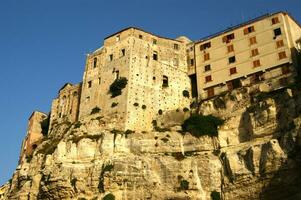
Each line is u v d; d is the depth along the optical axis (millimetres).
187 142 70250
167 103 79625
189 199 63500
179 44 87438
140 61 81688
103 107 78625
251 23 79750
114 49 84875
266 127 65000
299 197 56406
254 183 60875
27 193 72000
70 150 71562
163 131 72875
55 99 92938
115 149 70000
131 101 76688
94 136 73250
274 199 58938
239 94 72688
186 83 83688
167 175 65688
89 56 87875
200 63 82875
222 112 72938
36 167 74875
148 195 64062
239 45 79250
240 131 69062
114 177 65062
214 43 83062
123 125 74062
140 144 70500
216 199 63281
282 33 75312
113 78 81125
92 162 69250
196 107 77625
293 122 60125
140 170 65875
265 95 69062
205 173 65688
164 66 83438
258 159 61812
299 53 75062
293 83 68062
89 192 65875
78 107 86125
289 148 58719
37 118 98375
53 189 66875
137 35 84688
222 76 78625
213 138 70000
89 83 84062
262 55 75438
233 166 64062
